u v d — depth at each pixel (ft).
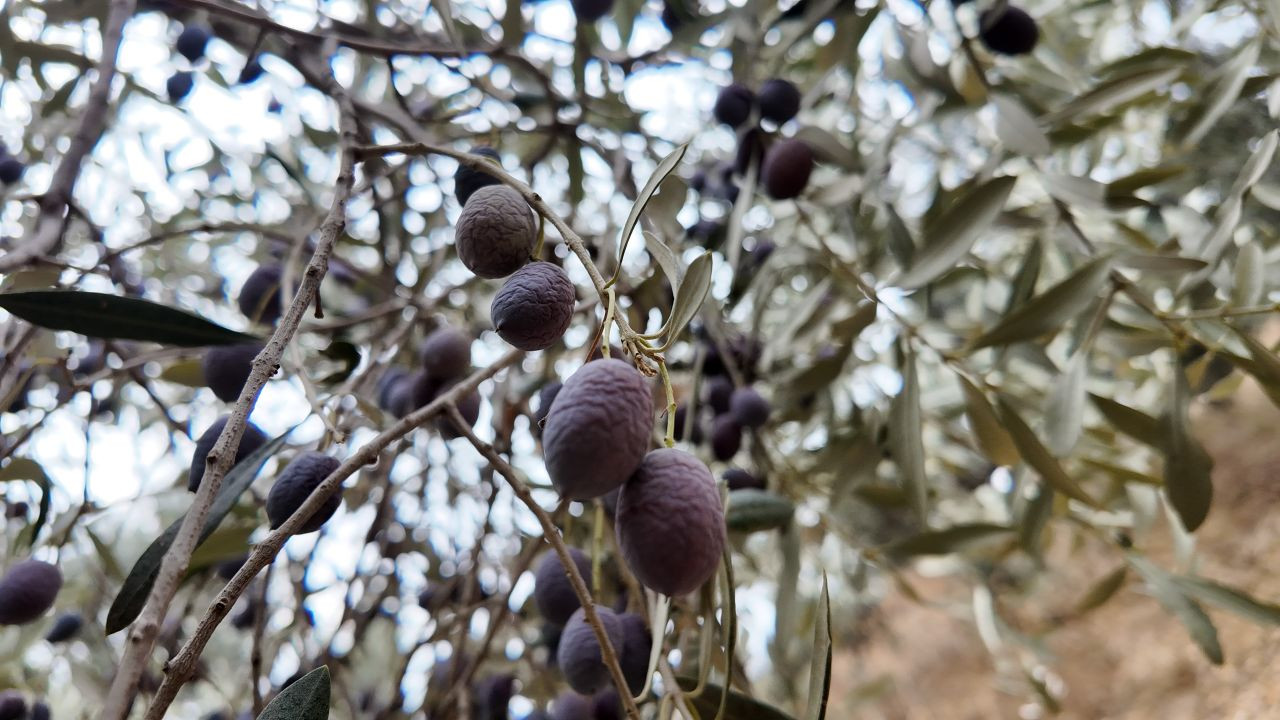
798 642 1.63
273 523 0.63
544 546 1.08
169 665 0.45
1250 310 0.88
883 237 1.31
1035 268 1.10
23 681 1.29
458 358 0.90
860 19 1.20
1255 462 2.99
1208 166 1.41
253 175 1.49
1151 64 1.19
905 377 0.99
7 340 0.98
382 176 1.01
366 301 1.50
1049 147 0.99
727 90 1.23
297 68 1.05
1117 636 3.02
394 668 1.47
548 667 1.20
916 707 3.23
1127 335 1.10
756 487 1.14
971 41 1.24
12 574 0.84
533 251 0.64
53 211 0.91
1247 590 2.66
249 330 1.06
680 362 1.37
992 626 1.58
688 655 0.93
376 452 0.54
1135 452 1.33
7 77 1.28
